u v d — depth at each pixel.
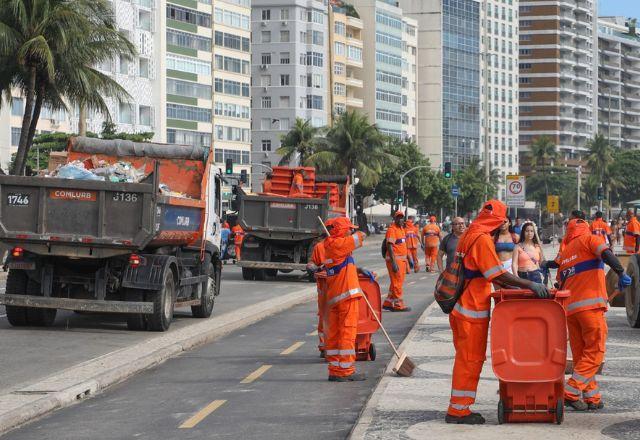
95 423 11.16
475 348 10.37
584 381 11.16
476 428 10.07
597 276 11.62
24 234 19.53
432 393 12.20
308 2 146.75
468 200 168.25
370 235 121.00
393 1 179.62
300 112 146.25
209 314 23.31
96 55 45.91
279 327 21.19
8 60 44.47
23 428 10.95
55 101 47.31
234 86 124.31
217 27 120.56
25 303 19.80
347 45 157.50
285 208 36.38
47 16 43.56
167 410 11.87
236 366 15.43
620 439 9.53
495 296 10.34
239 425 10.93
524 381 10.12
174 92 112.81
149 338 18.97
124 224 19.50
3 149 88.38
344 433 10.42
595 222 40.88
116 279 19.88
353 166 111.50
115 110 102.19
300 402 12.26
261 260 36.75
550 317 10.12
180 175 23.16
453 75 193.00
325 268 13.95
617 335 18.81
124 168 21.89
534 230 18.83
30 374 14.62
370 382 13.73
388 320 22.30
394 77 170.38
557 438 9.57
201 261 22.84
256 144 146.75
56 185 19.53
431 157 186.62
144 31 106.38
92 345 17.89
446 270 10.50
